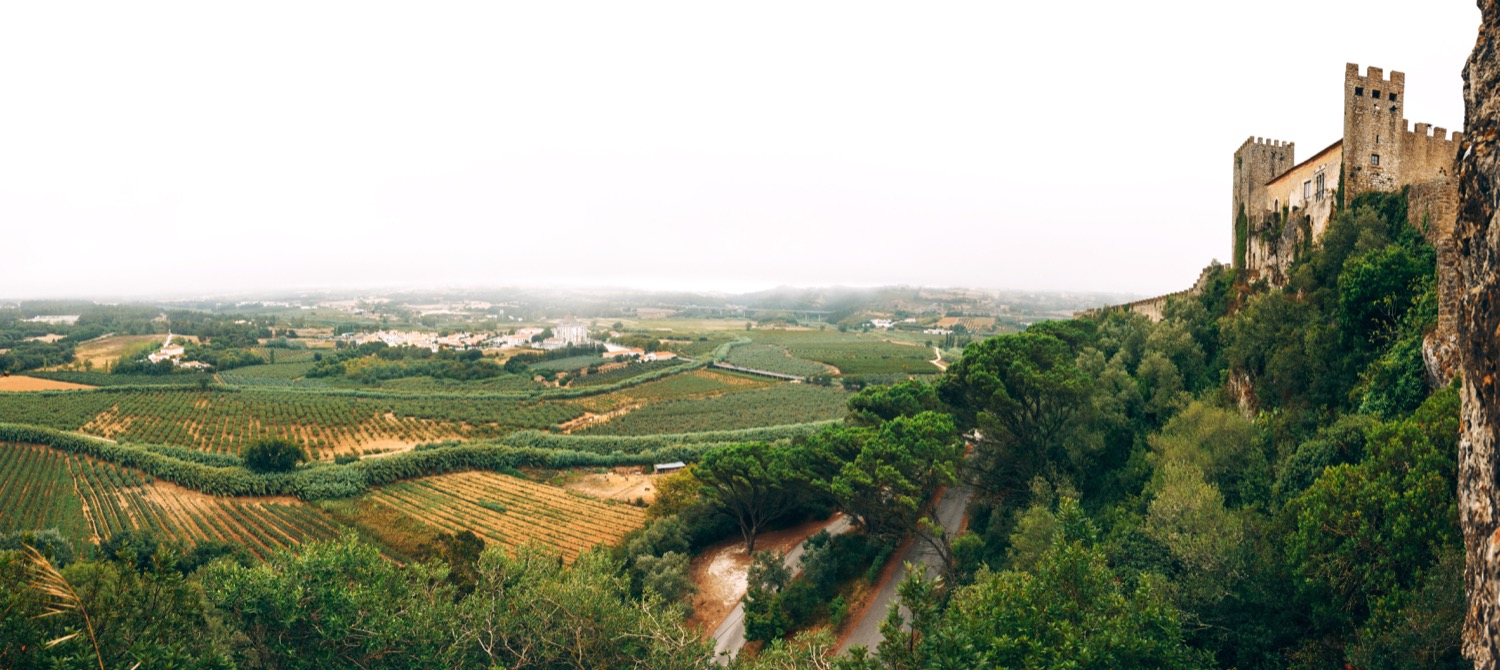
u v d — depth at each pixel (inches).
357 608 1520.7
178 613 1353.3
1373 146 2349.9
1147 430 2667.3
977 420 2719.0
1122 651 1087.0
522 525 3855.8
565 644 1615.4
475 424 6825.8
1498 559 509.4
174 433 6063.0
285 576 1537.9
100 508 4060.0
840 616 2405.3
